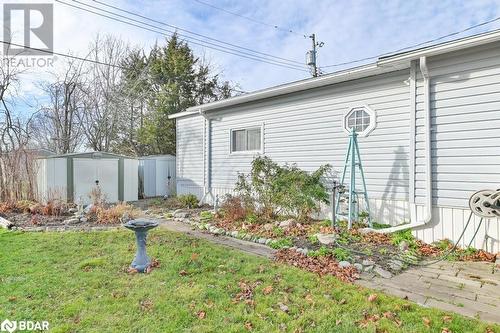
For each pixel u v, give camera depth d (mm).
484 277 3855
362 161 6379
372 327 2672
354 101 6523
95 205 7859
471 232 4879
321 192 6398
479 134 4785
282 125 7906
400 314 2893
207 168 9953
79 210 7656
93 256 4480
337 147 6820
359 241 5223
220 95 19703
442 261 4504
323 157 7066
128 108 16844
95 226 6602
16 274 3750
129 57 18109
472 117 4848
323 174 6973
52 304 3020
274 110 8086
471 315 2895
